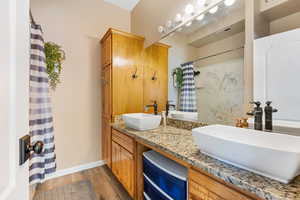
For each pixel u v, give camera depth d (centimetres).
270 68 97
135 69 225
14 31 49
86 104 232
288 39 90
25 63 58
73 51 221
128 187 156
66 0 215
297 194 49
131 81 221
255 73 104
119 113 210
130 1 251
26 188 57
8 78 45
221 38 129
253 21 107
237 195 61
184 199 97
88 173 219
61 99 212
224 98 127
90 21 234
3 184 42
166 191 111
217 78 133
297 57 86
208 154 84
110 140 207
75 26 222
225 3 126
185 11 159
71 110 221
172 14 180
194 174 81
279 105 93
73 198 164
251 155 62
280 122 91
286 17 93
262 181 57
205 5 141
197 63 152
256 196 55
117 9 260
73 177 207
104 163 246
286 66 90
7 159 44
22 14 55
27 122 59
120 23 262
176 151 93
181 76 173
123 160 168
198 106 152
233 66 120
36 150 59
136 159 146
